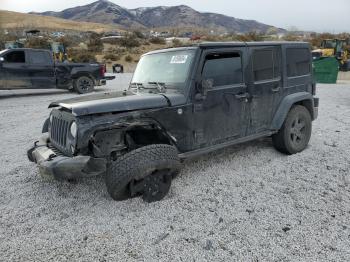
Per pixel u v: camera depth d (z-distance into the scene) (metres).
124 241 3.14
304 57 5.73
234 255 2.89
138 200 3.90
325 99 12.40
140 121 3.78
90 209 3.76
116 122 3.64
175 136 4.07
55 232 3.33
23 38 57.78
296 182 4.38
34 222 3.52
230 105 4.55
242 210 3.66
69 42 58.03
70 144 3.68
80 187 4.36
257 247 2.99
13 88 13.23
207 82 4.03
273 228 3.29
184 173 4.74
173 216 3.56
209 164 5.08
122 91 4.61
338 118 8.58
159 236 3.20
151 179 3.79
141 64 5.01
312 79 5.95
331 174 4.63
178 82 4.20
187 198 3.97
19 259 2.92
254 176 4.60
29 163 5.38
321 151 5.64
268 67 5.04
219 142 4.56
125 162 3.55
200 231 3.27
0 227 3.44
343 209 3.63
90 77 14.70
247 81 4.72
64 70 14.11
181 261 2.84
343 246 2.97
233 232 3.23
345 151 5.64
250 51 4.75
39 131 7.68
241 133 4.80
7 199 4.07
